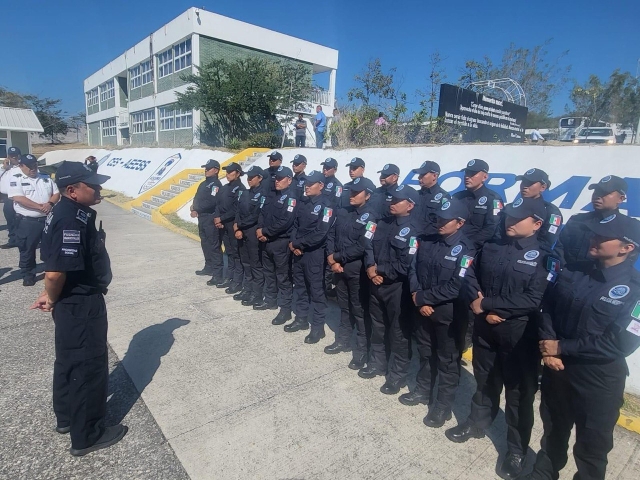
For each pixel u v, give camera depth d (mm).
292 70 21156
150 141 27656
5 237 9180
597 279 2191
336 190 5625
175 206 12016
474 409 2971
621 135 15766
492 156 5711
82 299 2666
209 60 22000
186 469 2654
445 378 3111
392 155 7102
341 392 3561
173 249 8484
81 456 2740
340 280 4102
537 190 3699
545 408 2471
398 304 3432
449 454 2852
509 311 2592
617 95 20953
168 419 3139
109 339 4426
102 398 2793
